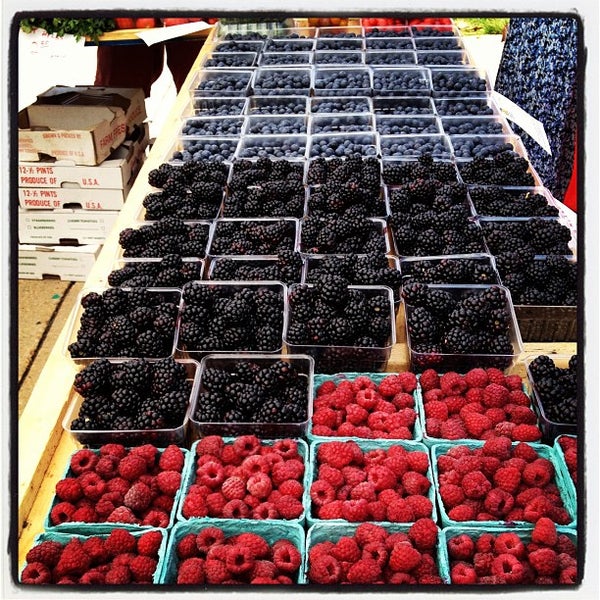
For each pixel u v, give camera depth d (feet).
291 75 4.71
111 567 1.76
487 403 2.24
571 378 2.25
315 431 2.14
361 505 1.86
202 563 1.74
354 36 5.28
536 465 1.98
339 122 4.15
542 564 1.71
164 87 7.27
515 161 3.54
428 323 2.42
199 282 2.67
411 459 2.02
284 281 2.75
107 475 2.01
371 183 3.31
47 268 4.69
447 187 3.24
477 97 4.36
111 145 4.42
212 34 5.34
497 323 2.41
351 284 2.66
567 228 2.96
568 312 2.66
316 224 2.99
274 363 2.29
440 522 1.91
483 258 2.80
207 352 2.45
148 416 2.13
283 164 3.51
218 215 3.26
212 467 1.99
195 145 3.96
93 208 4.49
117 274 2.79
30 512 2.07
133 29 4.59
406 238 2.94
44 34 4.05
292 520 1.87
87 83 6.08
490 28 5.97
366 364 2.45
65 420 2.19
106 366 2.30
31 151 4.25
